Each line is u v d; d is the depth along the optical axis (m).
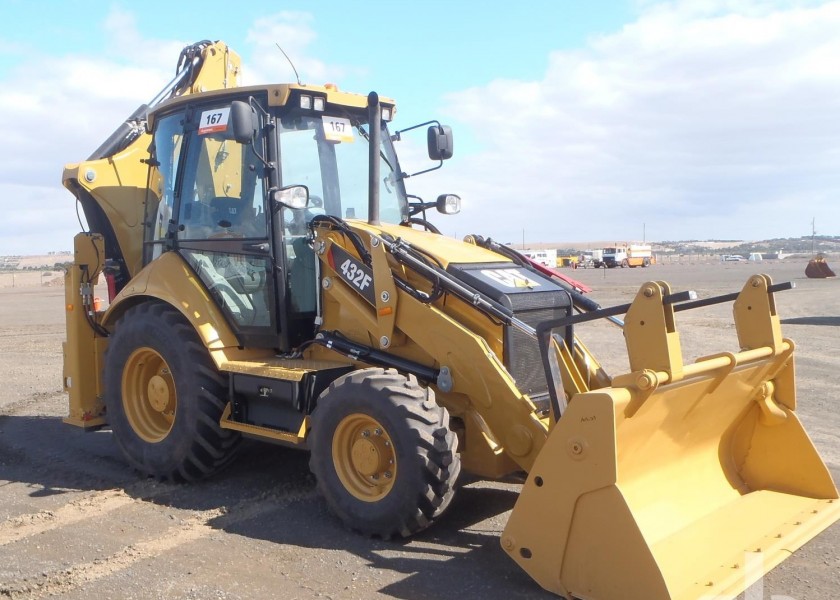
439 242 5.48
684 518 4.19
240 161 5.68
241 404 5.53
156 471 5.86
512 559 4.21
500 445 4.64
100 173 6.97
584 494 3.64
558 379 4.11
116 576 4.16
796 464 4.66
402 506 4.41
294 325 5.59
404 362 5.01
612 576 3.57
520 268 5.46
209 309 5.68
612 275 45.16
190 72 7.52
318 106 5.64
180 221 6.03
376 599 3.86
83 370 6.80
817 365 10.96
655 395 3.76
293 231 5.59
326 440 4.75
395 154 6.45
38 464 6.49
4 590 3.99
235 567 4.27
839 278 36.06
